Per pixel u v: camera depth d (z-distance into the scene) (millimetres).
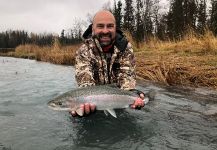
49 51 5648
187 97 1603
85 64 1301
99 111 1308
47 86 2010
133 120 1191
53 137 1026
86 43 1335
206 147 939
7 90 1868
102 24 1282
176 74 2051
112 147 937
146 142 976
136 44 4051
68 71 3045
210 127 1117
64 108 1028
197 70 2096
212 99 1557
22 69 3375
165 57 2711
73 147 939
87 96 1016
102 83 1359
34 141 991
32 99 1601
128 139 997
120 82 1336
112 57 1342
